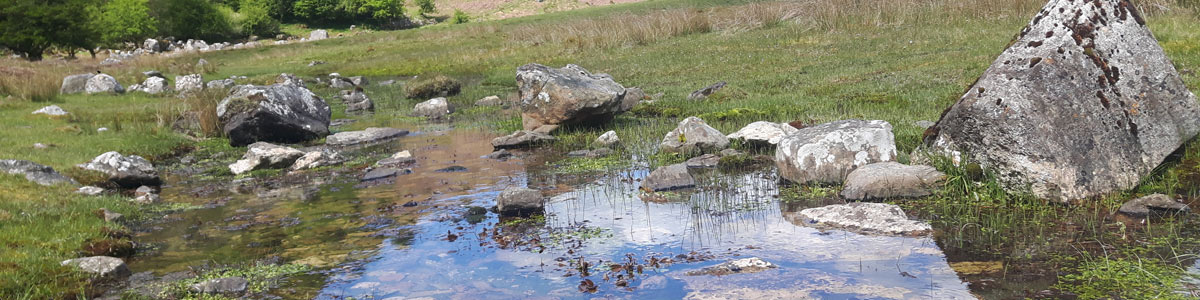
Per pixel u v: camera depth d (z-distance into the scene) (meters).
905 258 6.00
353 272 6.33
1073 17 7.77
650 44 28.00
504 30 42.84
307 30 76.94
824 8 26.61
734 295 5.36
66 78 22.45
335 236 7.55
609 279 5.84
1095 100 7.51
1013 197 7.52
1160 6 19.11
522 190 8.30
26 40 42.62
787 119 13.06
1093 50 7.64
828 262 5.99
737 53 22.98
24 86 20.39
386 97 22.39
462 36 42.44
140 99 21.11
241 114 14.42
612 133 12.27
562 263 6.33
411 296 5.68
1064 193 7.25
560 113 13.53
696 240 6.85
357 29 78.00
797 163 8.89
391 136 14.97
